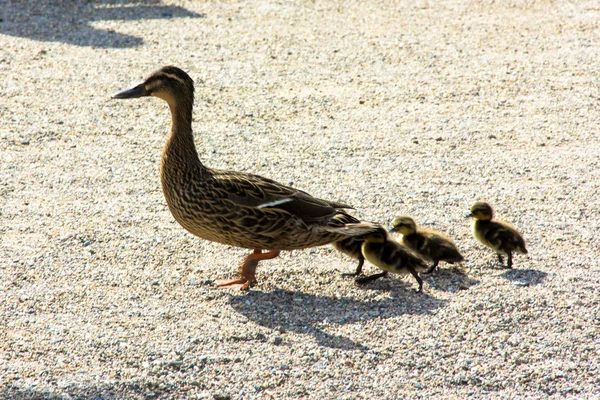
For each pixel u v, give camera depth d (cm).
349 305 733
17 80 1327
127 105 1255
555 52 1519
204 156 1073
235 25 1664
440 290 761
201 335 677
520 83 1365
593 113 1241
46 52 1468
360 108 1259
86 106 1237
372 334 682
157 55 1469
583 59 1477
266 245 758
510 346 666
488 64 1458
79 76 1356
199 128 1172
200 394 601
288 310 723
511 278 781
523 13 1770
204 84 1339
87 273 777
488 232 803
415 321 703
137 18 1697
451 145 1129
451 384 619
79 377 614
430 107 1267
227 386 611
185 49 1509
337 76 1391
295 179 1009
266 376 624
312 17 1730
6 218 885
